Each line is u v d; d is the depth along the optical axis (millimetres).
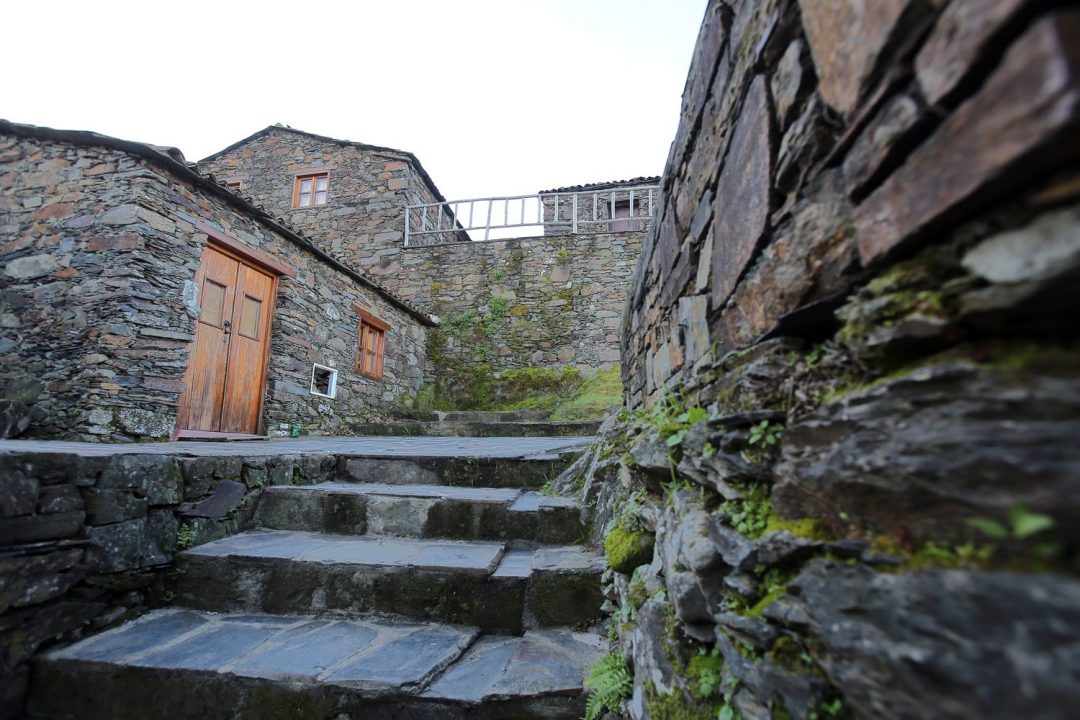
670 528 1301
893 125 615
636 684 1252
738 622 853
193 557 2021
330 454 3119
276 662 1521
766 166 962
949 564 524
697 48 1490
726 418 1010
